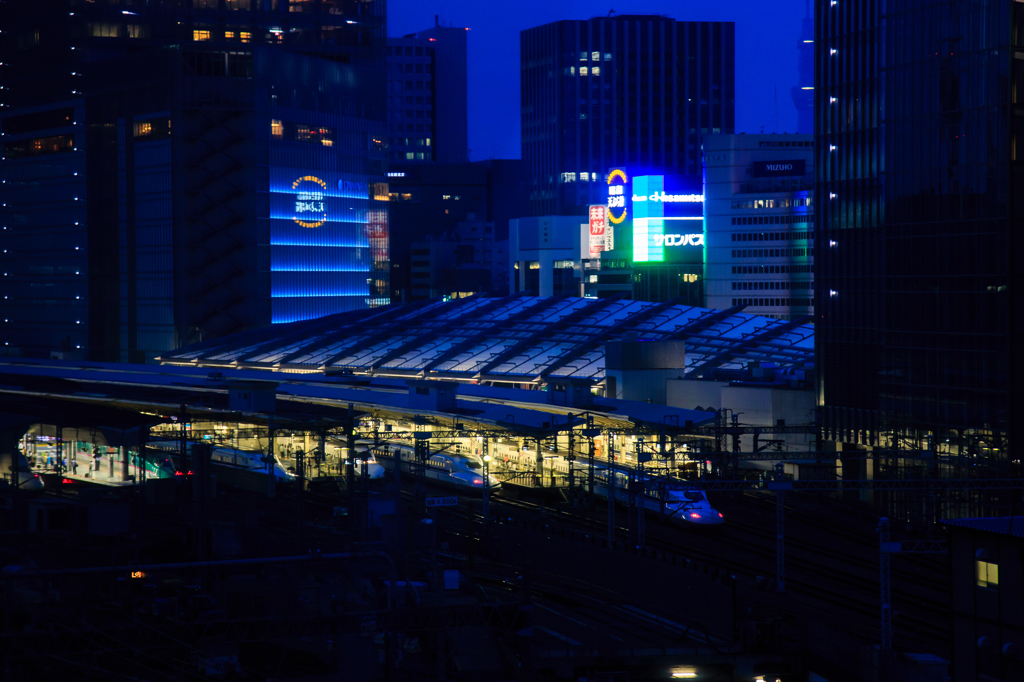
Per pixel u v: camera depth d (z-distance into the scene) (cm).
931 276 11125
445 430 13050
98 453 13225
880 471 11706
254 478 12488
